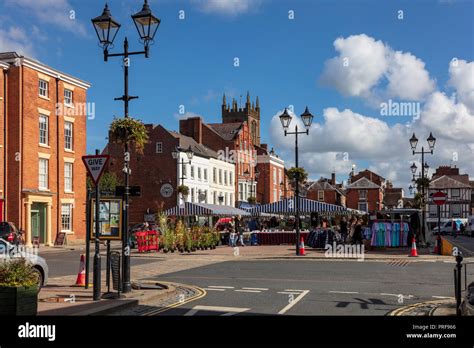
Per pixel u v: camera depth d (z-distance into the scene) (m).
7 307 9.05
